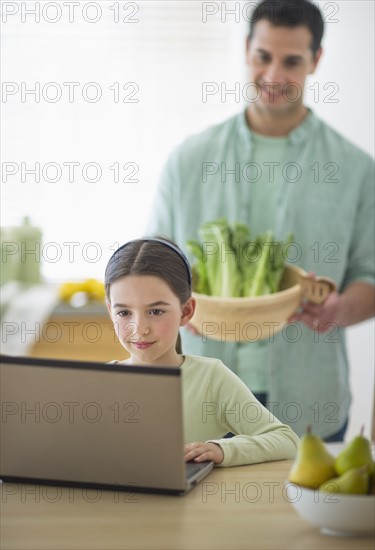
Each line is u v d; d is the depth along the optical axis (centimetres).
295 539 152
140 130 530
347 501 150
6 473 185
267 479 189
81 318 456
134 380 169
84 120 529
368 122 464
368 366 460
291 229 352
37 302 451
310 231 352
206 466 192
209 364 233
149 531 156
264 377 341
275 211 352
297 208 352
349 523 150
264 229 353
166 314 218
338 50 461
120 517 163
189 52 522
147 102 527
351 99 464
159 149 531
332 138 357
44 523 160
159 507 169
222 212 355
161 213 362
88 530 157
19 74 525
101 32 522
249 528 158
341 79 464
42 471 182
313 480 155
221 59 523
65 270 536
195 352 343
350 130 466
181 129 530
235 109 525
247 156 353
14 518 163
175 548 148
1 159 530
